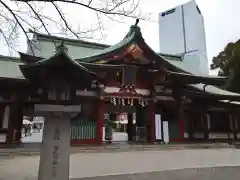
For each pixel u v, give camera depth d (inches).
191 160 460.1
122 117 1305.4
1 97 649.0
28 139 1057.5
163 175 324.8
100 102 706.2
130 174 309.7
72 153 562.3
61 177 226.2
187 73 786.2
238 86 1359.5
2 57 782.5
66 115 239.0
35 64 239.8
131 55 730.2
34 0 228.4
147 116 791.1
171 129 832.3
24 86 634.8
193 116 872.9
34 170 347.6
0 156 497.0
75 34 264.1
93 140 687.7
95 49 956.0
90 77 258.2
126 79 729.6
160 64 738.2
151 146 673.6
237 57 1323.8
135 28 719.1
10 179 287.1
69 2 236.4
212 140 880.9
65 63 240.2
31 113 676.7
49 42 818.8
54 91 240.1
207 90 911.0
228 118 942.4
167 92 811.4
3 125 637.3
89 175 303.1
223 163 422.9
